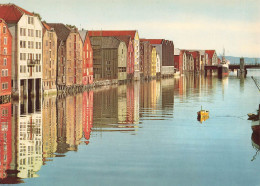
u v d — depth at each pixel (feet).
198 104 318.04
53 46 379.76
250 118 243.19
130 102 326.03
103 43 551.18
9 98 311.47
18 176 129.80
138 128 208.23
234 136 189.98
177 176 131.75
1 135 187.52
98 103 315.37
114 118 241.14
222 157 153.17
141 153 157.38
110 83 535.60
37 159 147.84
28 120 229.04
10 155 152.76
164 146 168.96
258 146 170.09
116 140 179.63
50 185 122.83
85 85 452.76
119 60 558.56
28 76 335.88
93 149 162.91
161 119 238.27
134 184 124.47
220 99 359.05
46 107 284.82
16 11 328.29
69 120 232.12
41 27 354.13
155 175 132.36
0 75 294.25
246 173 135.33
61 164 142.00
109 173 133.39
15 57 320.50
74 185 122.93
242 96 389.39
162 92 426.10
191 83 601.62
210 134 193.88
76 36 424.05
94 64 554.87
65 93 398.21
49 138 182.39
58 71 392.88
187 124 220.84
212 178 130.62
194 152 159.94
